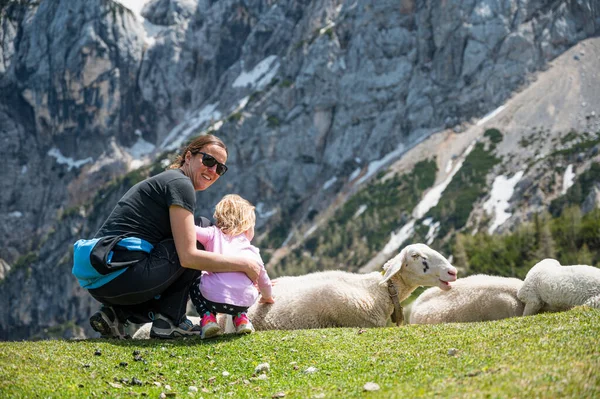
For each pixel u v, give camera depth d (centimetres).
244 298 1085
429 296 1491
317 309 1320
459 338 1001
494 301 1388
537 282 1304
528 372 749
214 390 883
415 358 925
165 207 1055
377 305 1338
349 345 1034
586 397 657
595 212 13225
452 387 742
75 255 1048
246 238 1145
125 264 1025
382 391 785
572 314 1066
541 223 12331
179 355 990
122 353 977
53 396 796
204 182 1135
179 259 1043
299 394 829
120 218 1055
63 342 1016
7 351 927
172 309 1077
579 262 10800
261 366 946
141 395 842
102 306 1094
